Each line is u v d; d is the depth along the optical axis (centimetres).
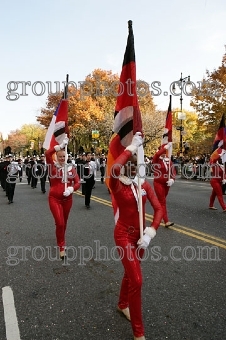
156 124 3962
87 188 970
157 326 295
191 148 2816
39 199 1205
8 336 281
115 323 302
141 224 286
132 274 273
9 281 404
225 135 918
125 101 311
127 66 311
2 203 1106
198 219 778
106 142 4006
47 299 352
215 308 326
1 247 554
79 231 661
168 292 365
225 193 1377
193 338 275
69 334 284
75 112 3519
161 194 686
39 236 629
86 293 367
